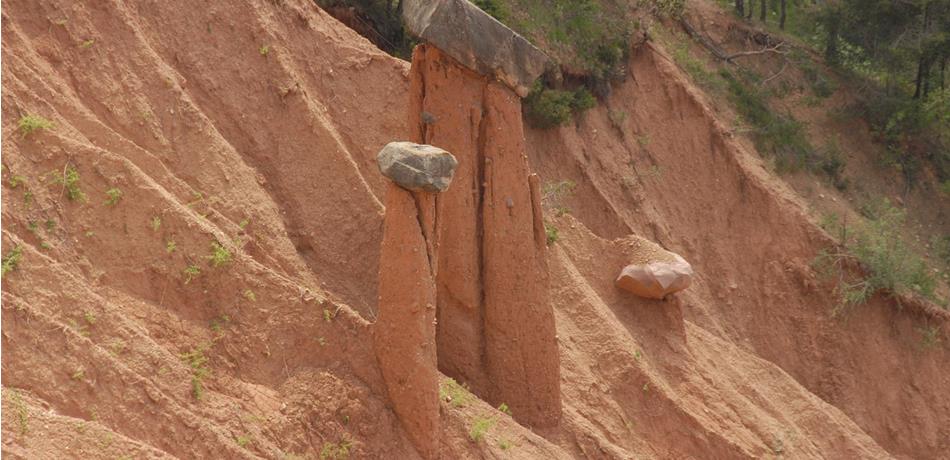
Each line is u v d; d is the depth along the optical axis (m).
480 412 17.41
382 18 29.42
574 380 21.44
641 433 21.94
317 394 15.84
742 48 40.47
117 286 15.20
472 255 18.52
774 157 36.97
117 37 18.44
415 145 15.72
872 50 42.09
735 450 22.48
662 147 34.84
